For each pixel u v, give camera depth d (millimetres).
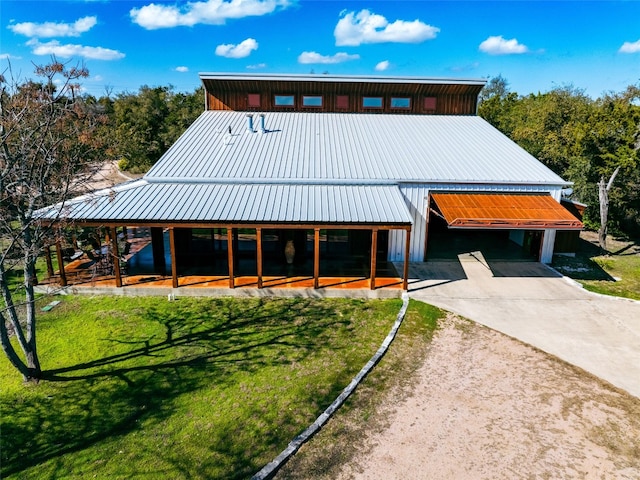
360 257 25219
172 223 19922
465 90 32938
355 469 10570
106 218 19766
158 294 20859
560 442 11555
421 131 30531
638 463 10867
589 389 13875
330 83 32375
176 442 11492
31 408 12883
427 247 25422
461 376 14516
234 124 30625
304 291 20781
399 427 12047
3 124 13383
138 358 15477
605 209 29594
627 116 28328
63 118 14461
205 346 16328
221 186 23156
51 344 16375
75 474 10500
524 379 14375
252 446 11312
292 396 13367
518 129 53781
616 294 21812
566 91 60719
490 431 11930
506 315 19000
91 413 12656
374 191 23312
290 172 24188
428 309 19438
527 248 27734
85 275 22328
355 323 18172
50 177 15516
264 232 24531
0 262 13070
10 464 10844
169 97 70500
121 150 49562
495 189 24391
